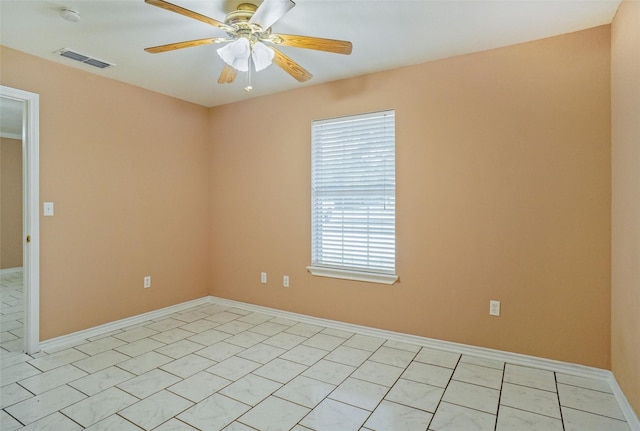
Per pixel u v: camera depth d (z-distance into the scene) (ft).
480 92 9.16
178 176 13.17
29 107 9.26
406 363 8.89
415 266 10.10
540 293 8.57
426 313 9.97
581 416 6.65
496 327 9.07
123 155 11.42
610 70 7.77
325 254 11.75
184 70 10.40
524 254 8.73
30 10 7.20
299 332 11.09
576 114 8.14
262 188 12.93
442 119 9.65
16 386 7.66
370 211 10.89
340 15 7.40
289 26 7.88
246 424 6.41
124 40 8.54
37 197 9.37
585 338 8.13
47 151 9.60
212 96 12.89
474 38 8.45
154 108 12.33
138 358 9.14
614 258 7.58
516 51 8.73
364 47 8.91
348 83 11.07
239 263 13.58
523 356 8.77
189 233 13.62
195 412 6.77
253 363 8.89
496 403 7.09
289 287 12.39
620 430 6.24
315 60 9.71
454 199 9.53
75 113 10.19
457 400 7.21
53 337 9.79
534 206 8.59
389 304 10.52
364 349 9.77
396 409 6.90
